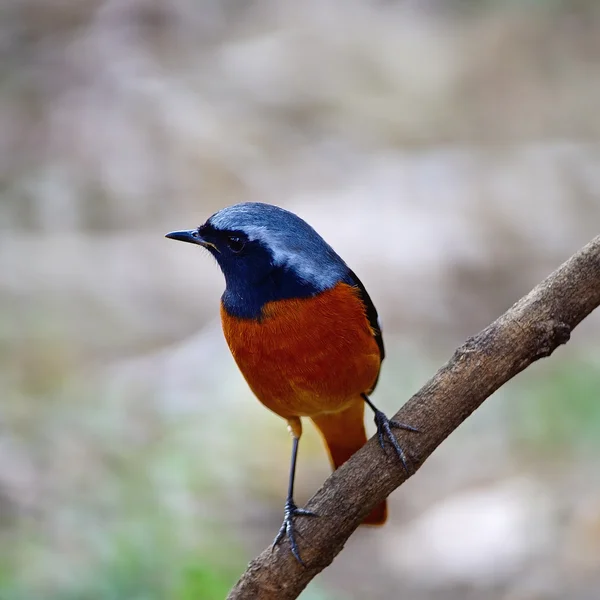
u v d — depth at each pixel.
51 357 13.55
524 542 11.14
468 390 5.89
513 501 11.79
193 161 17.72
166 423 12.32
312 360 6.77
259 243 6.73
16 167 17.44
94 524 9.86
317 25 22.86
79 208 16.84
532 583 10.51
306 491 12.03
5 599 8.45
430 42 22.95
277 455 12.38
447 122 20.23
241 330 6.87
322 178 17.88
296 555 5.87
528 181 17.89
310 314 6.70
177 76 19.73
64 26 20.75
